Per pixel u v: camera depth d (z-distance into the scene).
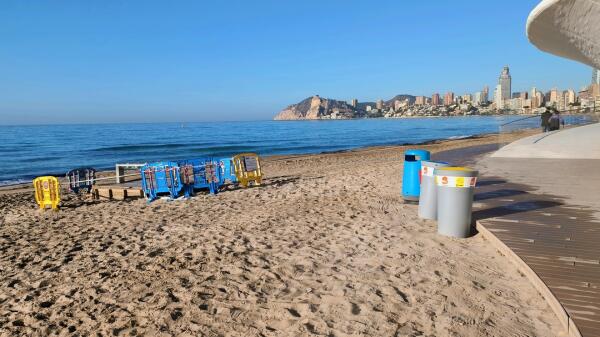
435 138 65.06
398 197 10.41
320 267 5.62
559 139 21.22
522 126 28.92
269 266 5.78
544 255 5.01
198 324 4.16
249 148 47.84
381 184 12.64
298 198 11.11
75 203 12.81
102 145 54.78
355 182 13.34
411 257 5.79
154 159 35.34
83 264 6.40
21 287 5.55
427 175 7.89
